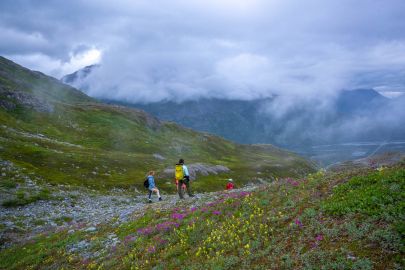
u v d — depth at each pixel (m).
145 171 90.69
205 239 17.03
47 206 43.12
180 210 23.53
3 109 121.38
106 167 82.56
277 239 14.45
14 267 21.38
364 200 14.16
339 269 10.93
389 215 12.49
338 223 13.62
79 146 109.88
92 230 24.77
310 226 14.25
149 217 23.56
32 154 72.94
